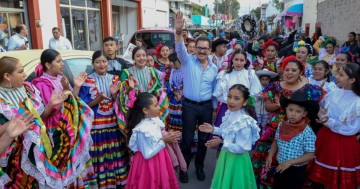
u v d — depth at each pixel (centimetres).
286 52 745
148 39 1030
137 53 385
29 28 991
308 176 333
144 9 1948
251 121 288
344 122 305
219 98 391
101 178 344
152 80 391
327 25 1730
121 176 354
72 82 373
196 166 409
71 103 284
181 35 372
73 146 278
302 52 466
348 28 1333
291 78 321
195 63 390
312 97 326
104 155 345
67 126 278
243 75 391
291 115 286
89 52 447
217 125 395
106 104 343
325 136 320
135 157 312
